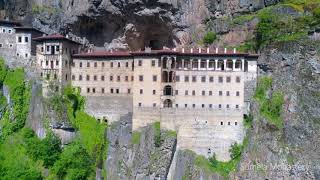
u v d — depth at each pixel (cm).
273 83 13000
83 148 13275
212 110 12738
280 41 13275
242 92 12756
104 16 14625
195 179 12156
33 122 13700
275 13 14012
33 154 13212
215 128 12681
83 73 13812
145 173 12456
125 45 15125
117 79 13562
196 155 12500
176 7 14262
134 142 12838
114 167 13012
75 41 14300
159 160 12444
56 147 13275
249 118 12750
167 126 12788
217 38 14400
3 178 12950
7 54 14325
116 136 13225
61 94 13612
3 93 14150
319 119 12206
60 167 12938
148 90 12962
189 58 12912
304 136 12188
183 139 12688
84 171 12962
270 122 12488
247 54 12900
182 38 14512
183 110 12794
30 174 12862
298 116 12388
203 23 14625
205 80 12825
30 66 14088
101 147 13300
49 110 13500
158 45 15388
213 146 12625
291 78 12850
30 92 13950
